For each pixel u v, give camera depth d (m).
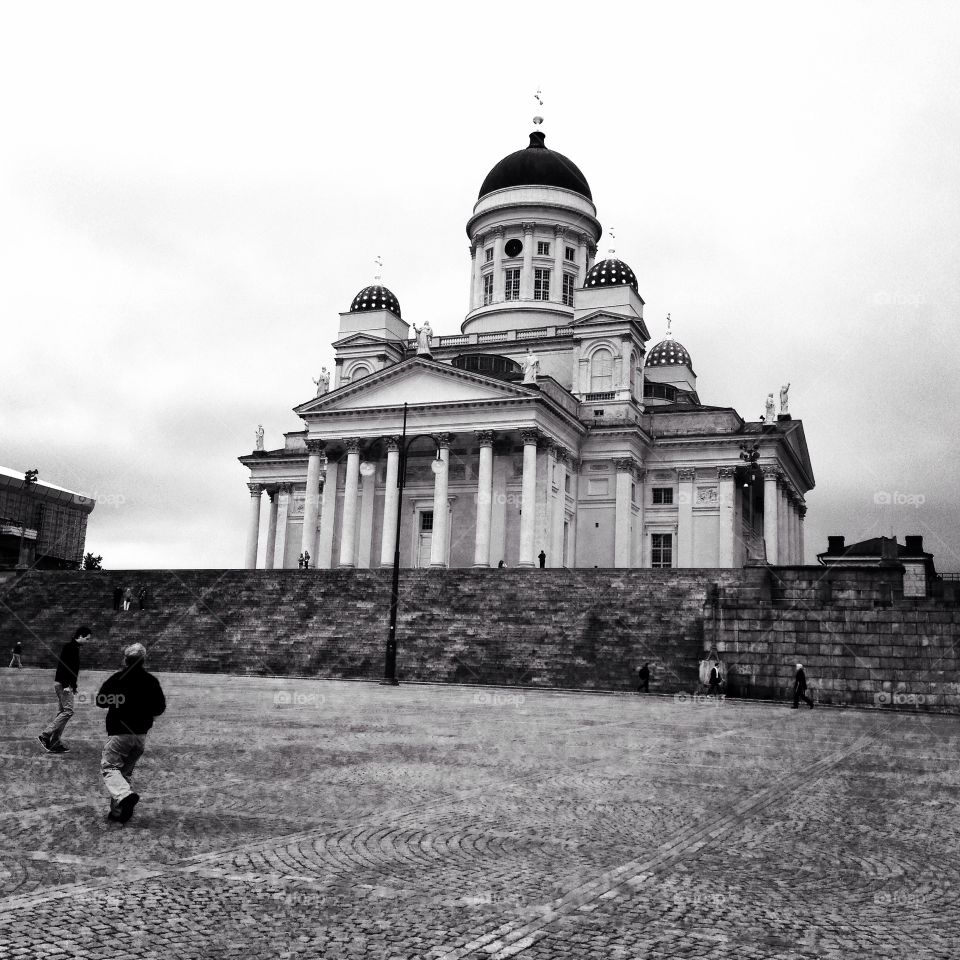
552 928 8.79
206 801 14.52
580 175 98.88
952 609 42.34
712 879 10.73
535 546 74.06
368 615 56.09
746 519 89.56
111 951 7.97
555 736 25.25
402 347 92.12
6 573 67.00
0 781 15.91
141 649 13.48
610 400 83.00
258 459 97.44
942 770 20.44
